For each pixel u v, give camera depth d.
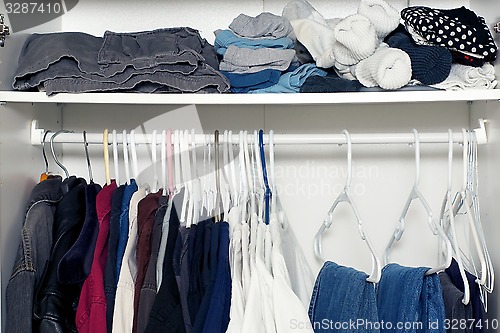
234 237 1.32
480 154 1.53
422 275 1.28
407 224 1.66
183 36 1.48
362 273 1.33
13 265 1.39
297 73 1.43
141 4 1.70
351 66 1.40
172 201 1.34
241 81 1.41
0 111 1.34
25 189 1.46
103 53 1.40
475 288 1.32
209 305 1.25
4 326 1.34
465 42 1.34
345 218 1.67
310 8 1.54
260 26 1.45
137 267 1.32
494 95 1.33
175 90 1.39
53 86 1.36
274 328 1.25
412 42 1.40
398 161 1.66
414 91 1.35
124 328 1.27
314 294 1.40
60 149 1.67
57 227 1.36
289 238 1.47
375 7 1.41
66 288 1.32
